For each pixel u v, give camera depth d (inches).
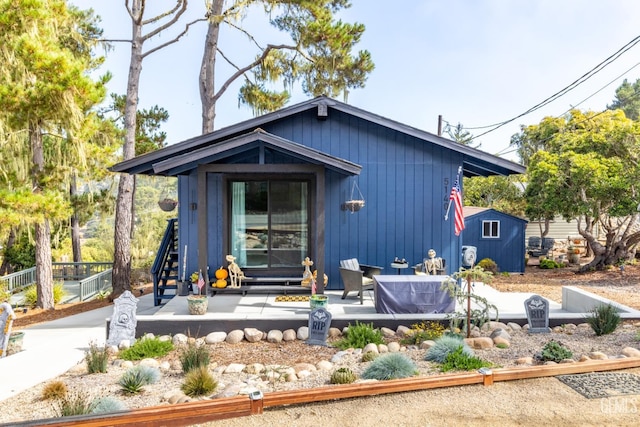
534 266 737.6
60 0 446.3
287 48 599.2
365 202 394.0
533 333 273.1
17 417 173.5
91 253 924.0
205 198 339.3
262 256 386.6
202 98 624.1
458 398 166.4
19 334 285.1
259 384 196.4
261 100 661.9
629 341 244.5
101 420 141.8
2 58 402.6
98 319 398.0
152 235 913.5
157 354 251.3
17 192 388.8
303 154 332.2
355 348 253.4
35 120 418.9
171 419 147.6
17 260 722.2
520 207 900.6
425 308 295.9
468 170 470.0
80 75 402.9
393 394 170.6
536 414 152.6
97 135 555.5
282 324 284.0
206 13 559.2
